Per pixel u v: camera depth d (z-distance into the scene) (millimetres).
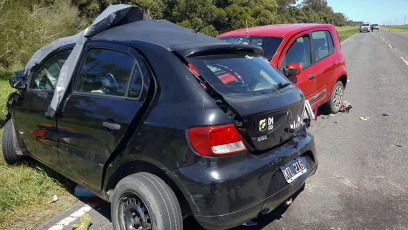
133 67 3066
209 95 2719
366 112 7859
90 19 30438
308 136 3568
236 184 2594
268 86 3277
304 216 3625
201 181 2541
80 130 3322
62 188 4273
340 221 3518
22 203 3875
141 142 2816
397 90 10391
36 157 4211
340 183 4375
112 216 3043
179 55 2908
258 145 2832
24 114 4102
